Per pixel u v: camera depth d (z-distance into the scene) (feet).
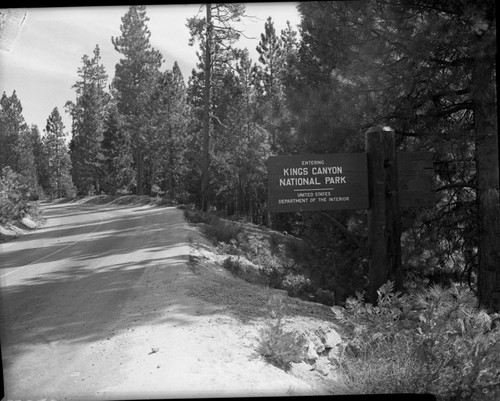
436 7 29.35
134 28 212.02
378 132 23.25
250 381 15.48
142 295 29.60
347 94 33.22
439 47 29.30
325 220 36.83
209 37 98.32
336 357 20.03
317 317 25.88
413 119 33.30
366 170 23.25
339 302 35.19
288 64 41.32
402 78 30.07
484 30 25.94
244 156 142.61
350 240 37.11
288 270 42.27
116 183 217.15
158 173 222.48
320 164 23.11
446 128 33.30
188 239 55.57
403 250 33.88
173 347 18.65
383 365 17.15
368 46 30.53
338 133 33.76
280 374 16.66
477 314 17.35
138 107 212.02
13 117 181.57
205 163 105.70
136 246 54.75
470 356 15.98
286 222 47.03
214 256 48.52
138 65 213.87
